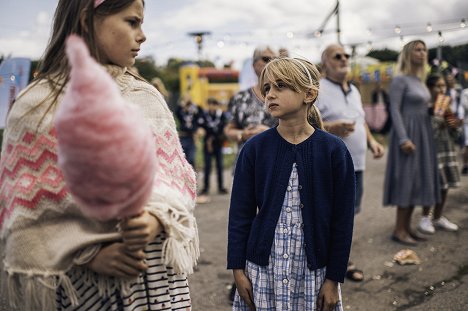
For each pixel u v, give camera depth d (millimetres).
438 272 3789
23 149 1288
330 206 1853
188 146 7590
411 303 3256
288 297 1841
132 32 1354
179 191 1383
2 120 4125
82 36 1343
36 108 1296
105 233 1271
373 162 10453
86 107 986
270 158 1890
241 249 1945
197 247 1472
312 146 1852
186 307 1450
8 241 1283
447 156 4836
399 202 4430
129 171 1039
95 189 1053
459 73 13312
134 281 1315
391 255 4211
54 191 1266
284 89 1830
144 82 1466
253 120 3398
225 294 3504
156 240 1356
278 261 1855
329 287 1843
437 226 4996
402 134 4312
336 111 3416
